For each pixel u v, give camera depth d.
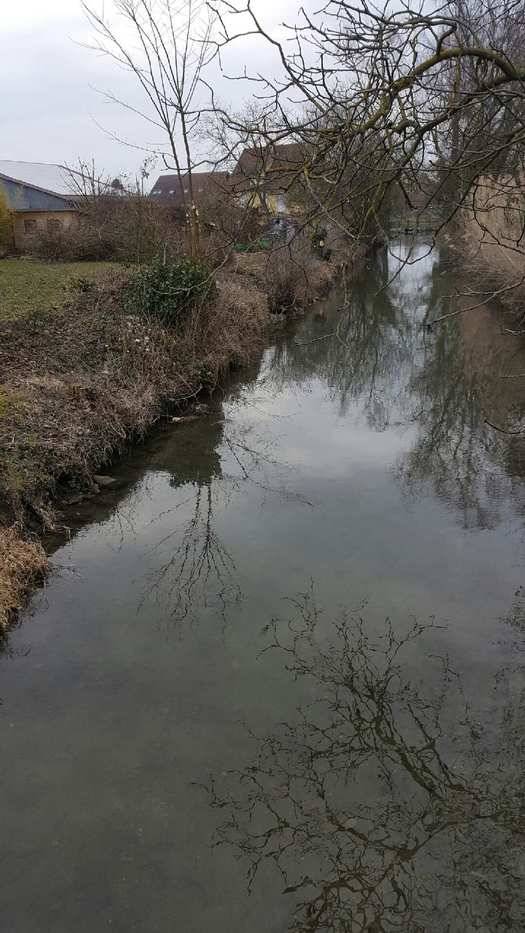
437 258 32.72
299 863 3.07
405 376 12.62
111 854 3.06
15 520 5.82
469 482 7.32
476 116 3.77
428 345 15.05
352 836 3.21
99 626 4.75
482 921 2.84
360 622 4.75
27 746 3.65
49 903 2.85
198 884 2.95
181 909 2.85
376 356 14.33
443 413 10.15
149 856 3.06
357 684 4.14
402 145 3.68
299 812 3.31
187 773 3.50
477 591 5.10
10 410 7.34
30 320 11.06
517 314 14.32
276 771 3.53
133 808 3.29
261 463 8.09
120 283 13.73
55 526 6.13
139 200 17.03
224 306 12.41
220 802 3.34
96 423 7.80
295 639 4.57
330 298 20.95
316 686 4.12
